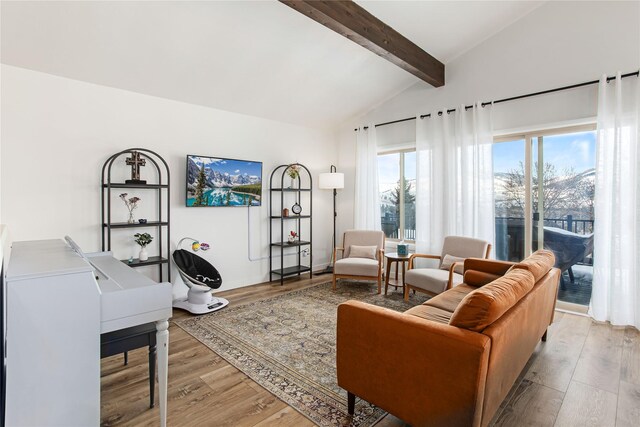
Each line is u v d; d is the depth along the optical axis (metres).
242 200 4.66
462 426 1.45
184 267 3.85
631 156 3.21
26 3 2.54
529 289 2.00
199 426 1.82
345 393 2.14
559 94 3.67
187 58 3.44
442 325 1.57
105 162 3.52
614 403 2.02
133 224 3.52
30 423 1.37
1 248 1.40
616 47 3.31
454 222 4.45
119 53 3.18
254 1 2.97
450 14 3.65
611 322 3.27
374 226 5.37
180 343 2.86
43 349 1.38
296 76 4.19
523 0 3.64
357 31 3.29
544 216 3.91
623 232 3.23
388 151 5.47
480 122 4.15
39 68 3.11
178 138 4.09
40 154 3.16
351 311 1.82
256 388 2.19
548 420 1.87
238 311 3.69
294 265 5.50
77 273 1.44
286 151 5.29
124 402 2.03
